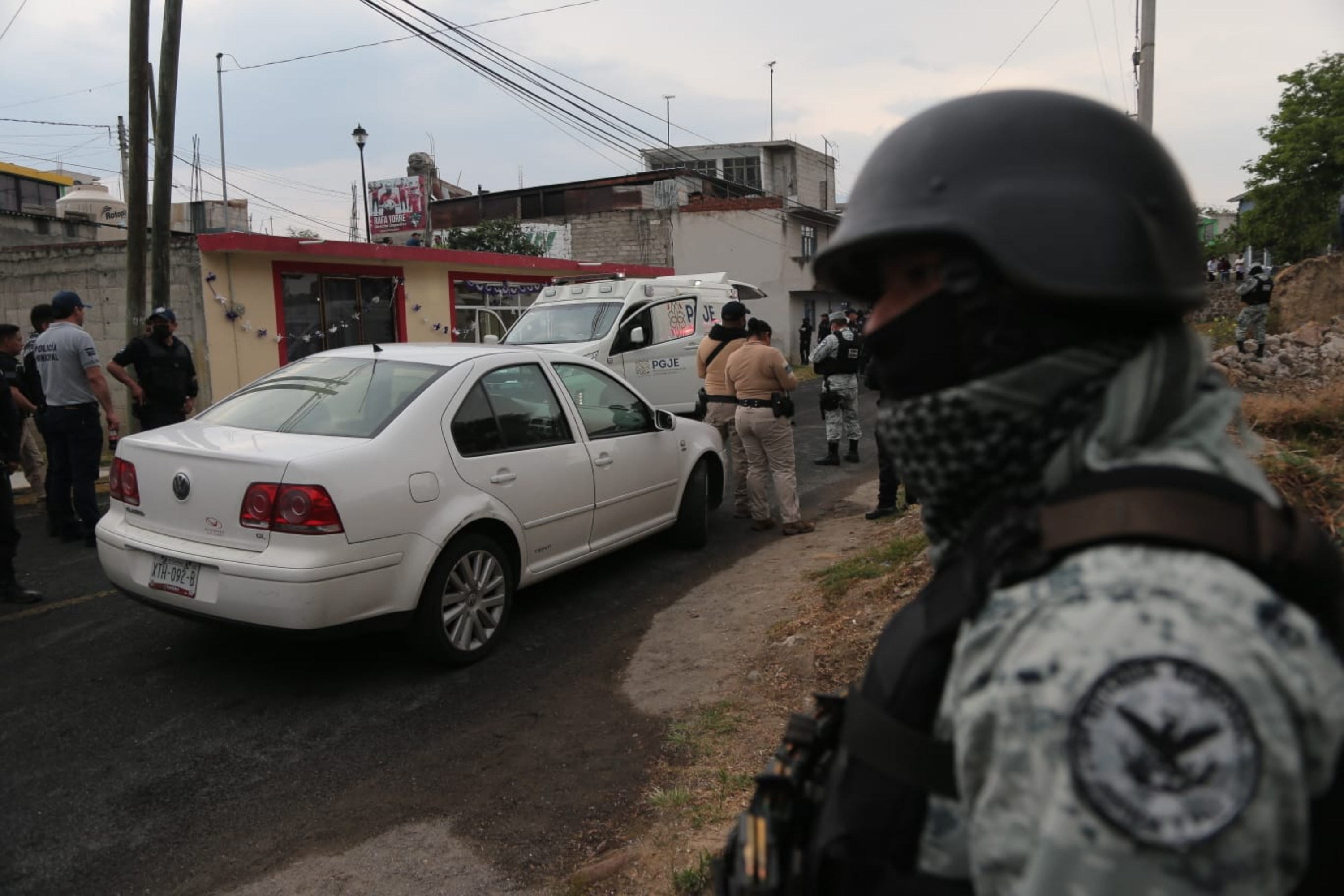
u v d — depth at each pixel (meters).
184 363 7.06
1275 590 0.61
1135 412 0.67
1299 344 13.51
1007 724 0.60
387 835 2.90
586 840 2.84
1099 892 0.55
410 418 4.10
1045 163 0.72
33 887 2.67
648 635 4.62
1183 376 0.69
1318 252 33.25
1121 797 0.55
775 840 0.86
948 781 0.69
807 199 40.22
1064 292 0.66
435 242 28.22
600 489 5.14
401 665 4.26
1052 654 0.59
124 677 4.14
